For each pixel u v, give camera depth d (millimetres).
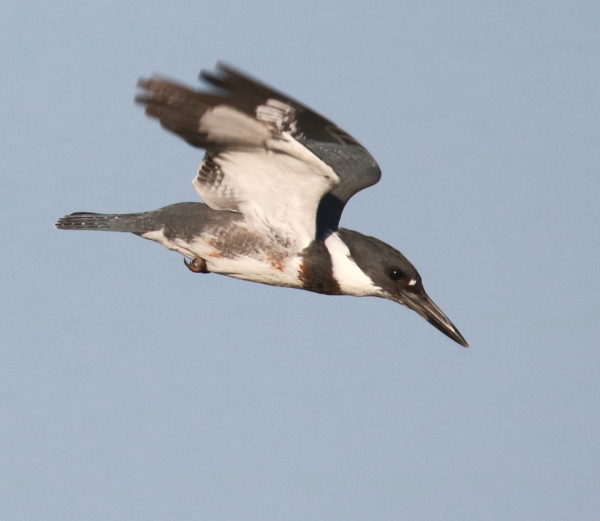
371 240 12906
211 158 11422
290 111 13086
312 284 12492
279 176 11227
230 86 9875
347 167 13062
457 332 12797
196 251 12422
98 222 12773
